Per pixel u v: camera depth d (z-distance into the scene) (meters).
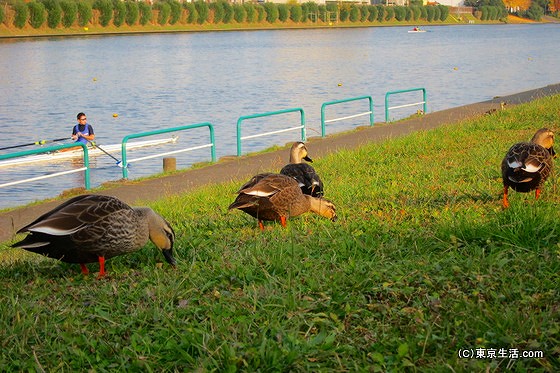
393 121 27.94
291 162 13.50
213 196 14.55
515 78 57.34
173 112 39.84
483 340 5.85
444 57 81.25
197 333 6.15
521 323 6.04
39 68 64.56
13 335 6.38
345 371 5.61
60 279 8.29
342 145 22.28
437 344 5.85
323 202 10.45
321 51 89.62
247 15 143.75
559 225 8.47
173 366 5.86
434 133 21.33
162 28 125.25
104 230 7.81
